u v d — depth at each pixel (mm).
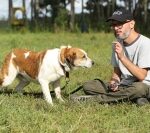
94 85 5219
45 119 4262
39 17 29766
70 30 22453
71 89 6066
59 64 5027
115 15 4777
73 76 7129
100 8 31016
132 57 4910
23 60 5348
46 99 5066
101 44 13883
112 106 4840
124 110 4629
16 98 5289
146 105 4777
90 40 15961
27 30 22297
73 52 4988
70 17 25719
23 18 24594
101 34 20062
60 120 4262
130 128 4102
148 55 4816
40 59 5156
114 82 5133
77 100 5062
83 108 4668
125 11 4809
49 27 22734
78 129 3973
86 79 6918
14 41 14047
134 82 4930
